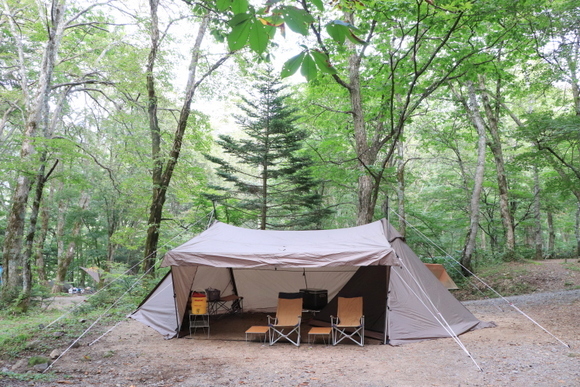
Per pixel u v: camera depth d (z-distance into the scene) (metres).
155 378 5.18
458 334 7.42
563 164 16.11
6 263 12.58
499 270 15.58
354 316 7.26
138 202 16.70
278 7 1.52
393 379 4.99
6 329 8.12
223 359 6.17
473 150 22.50
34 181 13.53
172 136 14.92
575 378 4.63
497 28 11.04
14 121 19.59
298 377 5.18
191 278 8.66
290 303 7.48
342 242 7.95
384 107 12.41
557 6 10.79
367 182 12.45
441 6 7.86
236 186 17.69
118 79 14.92
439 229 21.08
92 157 15.59
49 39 13.21
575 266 14.80
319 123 16.64
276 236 8.88
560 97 17.27
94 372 5.44
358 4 3.35
